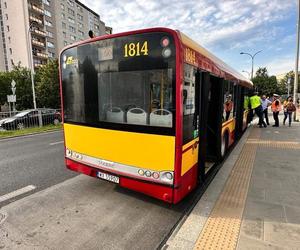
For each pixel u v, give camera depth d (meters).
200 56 4.07
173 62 3.25
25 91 34.22
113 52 3.80
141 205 4.22
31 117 16.64
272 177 5.33
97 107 4.09
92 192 4.78
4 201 4.40
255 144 8.88
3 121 15.38
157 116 3.43
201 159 4.31
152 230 3.45
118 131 3.83
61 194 4.70
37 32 51.88
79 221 3.69
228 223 3.44
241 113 10.20
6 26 52.25
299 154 7.38
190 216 3.65
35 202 4.35
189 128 3.67
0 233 3.37
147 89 3.50
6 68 54.12
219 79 5.74
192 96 3.74
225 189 4.68
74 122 4.54
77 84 4.39
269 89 59.78
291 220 3.51
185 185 3.68
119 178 3.91
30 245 3.10
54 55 57.34
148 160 3.57
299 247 2.89
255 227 3.32
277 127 13.77
